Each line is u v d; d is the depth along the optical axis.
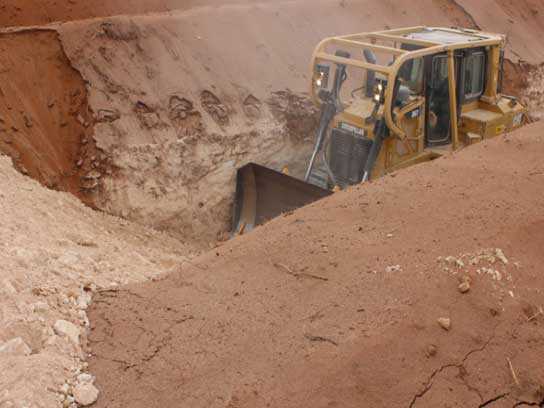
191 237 10.05
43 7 11.20
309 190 9.03
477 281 3.70
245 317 3.66
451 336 3.30
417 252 4.11
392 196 5.21
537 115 17.73
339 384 3.01
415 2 16.62
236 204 10.15
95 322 3.70
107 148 9.30
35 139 8.98
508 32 18.48
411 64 8.73
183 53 11.09
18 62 9.41
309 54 13.15
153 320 3.71
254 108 11.41
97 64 9.95
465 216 4.59
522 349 3.26
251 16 12.65
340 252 4.27
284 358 3.23
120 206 9.16
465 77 9.20
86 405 3.00
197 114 10.52
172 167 9.89
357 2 14.98
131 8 12.24
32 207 6.72
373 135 8.48
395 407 2.91
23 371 2.96
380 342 3.23
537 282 3.76
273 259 4.37
